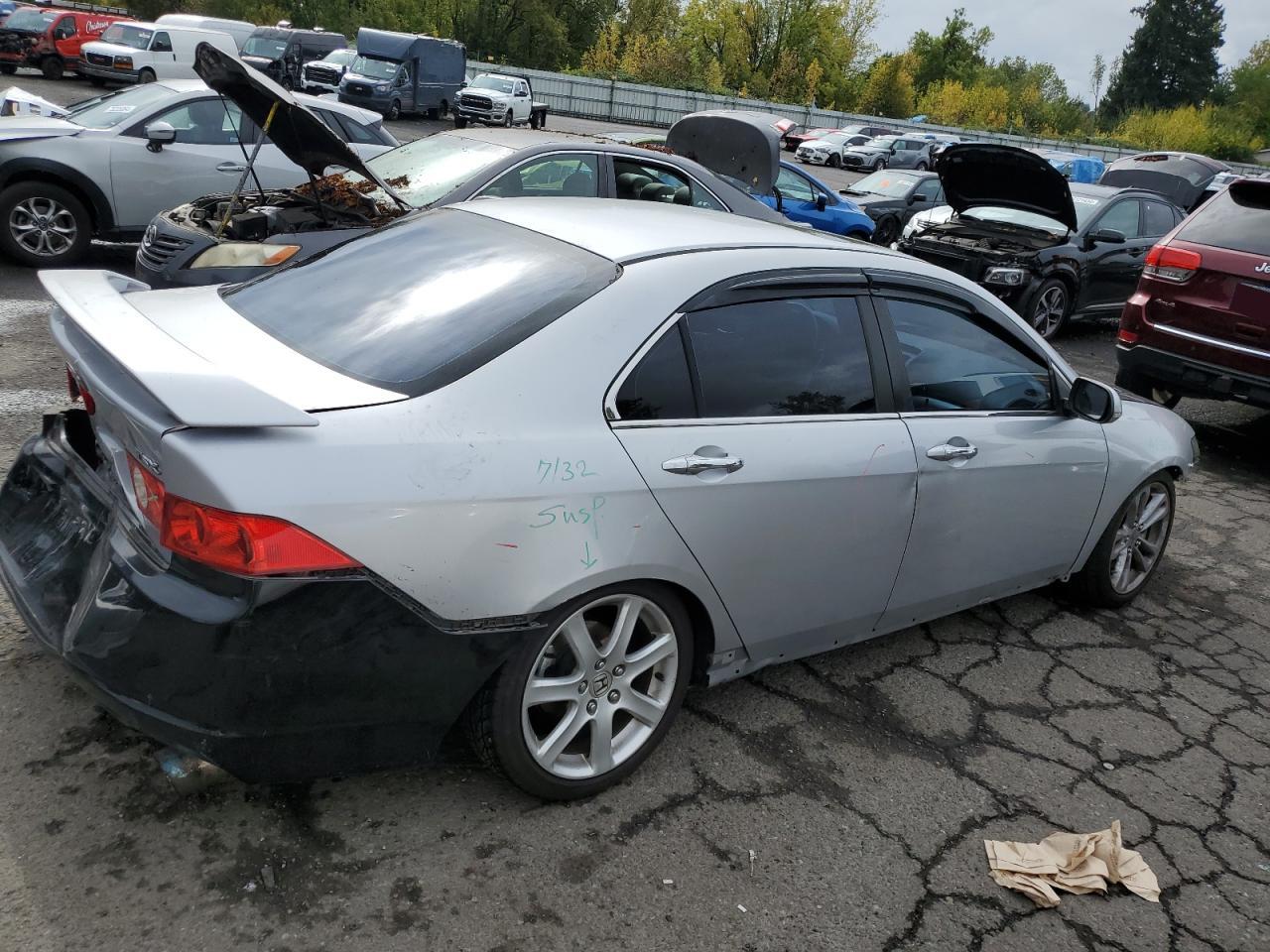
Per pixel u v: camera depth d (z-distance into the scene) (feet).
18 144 27.37
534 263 9.67
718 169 30.89
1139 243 37.14
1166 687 12.99
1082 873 9.20
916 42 304.30
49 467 9.47
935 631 13.76
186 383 7.23
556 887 8.25
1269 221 21.90
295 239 20.12
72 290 9.29
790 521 9.87
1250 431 26.86
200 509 7.00
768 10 222.69
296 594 7.20
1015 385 12.50
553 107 160.76
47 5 154.20
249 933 7.42
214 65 18.81
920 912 8.57
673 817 9.29
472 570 7.83
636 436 8.79
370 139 32.99
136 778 8.81
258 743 7.43
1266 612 15.76
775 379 9.97
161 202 29.01
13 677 9.95
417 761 8.27
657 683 9.71
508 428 8.14
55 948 7.09
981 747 11.11
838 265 10.84
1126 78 379.76
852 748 10.76
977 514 11.86
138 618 7.35
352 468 7.39
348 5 193.36
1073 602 15.19
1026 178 30.73
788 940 8.06
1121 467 13.76
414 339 8.76
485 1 199.62
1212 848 9.93
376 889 7.99
